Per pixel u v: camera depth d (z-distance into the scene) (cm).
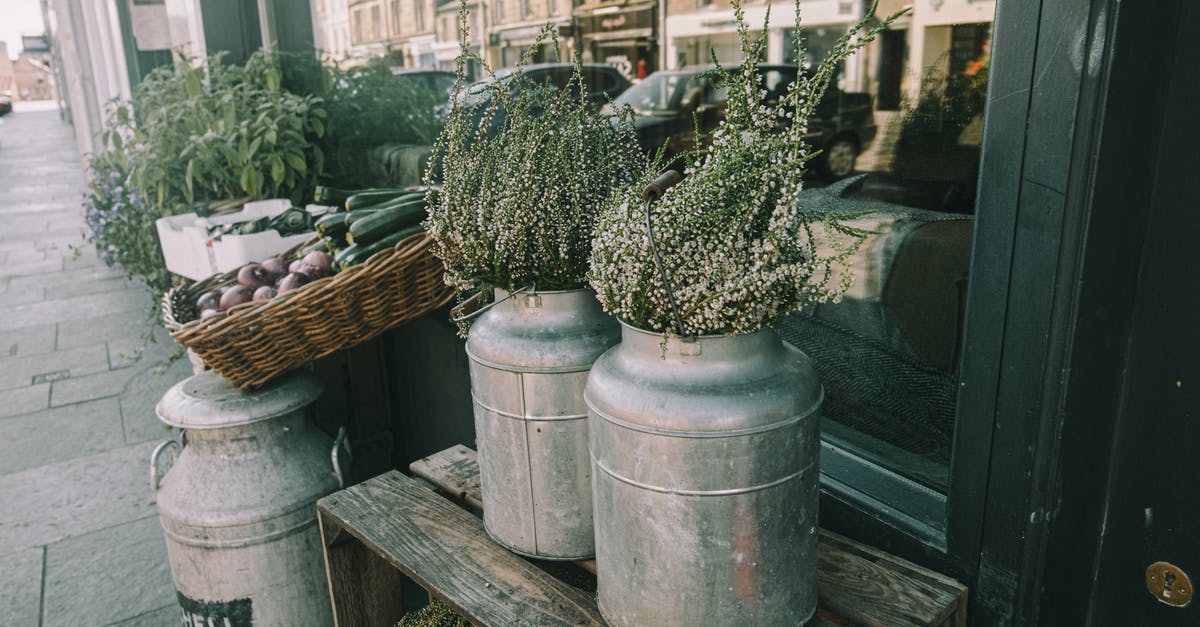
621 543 119
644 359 114
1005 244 120
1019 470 125
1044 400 118
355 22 330
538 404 135
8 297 595
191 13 405
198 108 380
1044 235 114
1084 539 124
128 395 408
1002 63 115
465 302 151
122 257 456
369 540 161
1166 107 106
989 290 124
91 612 243
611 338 135
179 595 208
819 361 190
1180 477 114
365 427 274
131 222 434
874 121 188
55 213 991
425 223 150
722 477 109
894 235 178
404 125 311
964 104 171
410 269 192
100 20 782
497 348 136
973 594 136
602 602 128
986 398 128
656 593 117
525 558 150
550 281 134
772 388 109
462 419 262
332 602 186
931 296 171
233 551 196
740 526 111
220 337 183
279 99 358
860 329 186
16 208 1034
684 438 107
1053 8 107
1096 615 126
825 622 128
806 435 114
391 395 301
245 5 402
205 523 195
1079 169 108
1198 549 114
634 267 108
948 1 167
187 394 203
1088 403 117
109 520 293
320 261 216
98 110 1047
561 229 129
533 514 143
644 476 112
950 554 139
